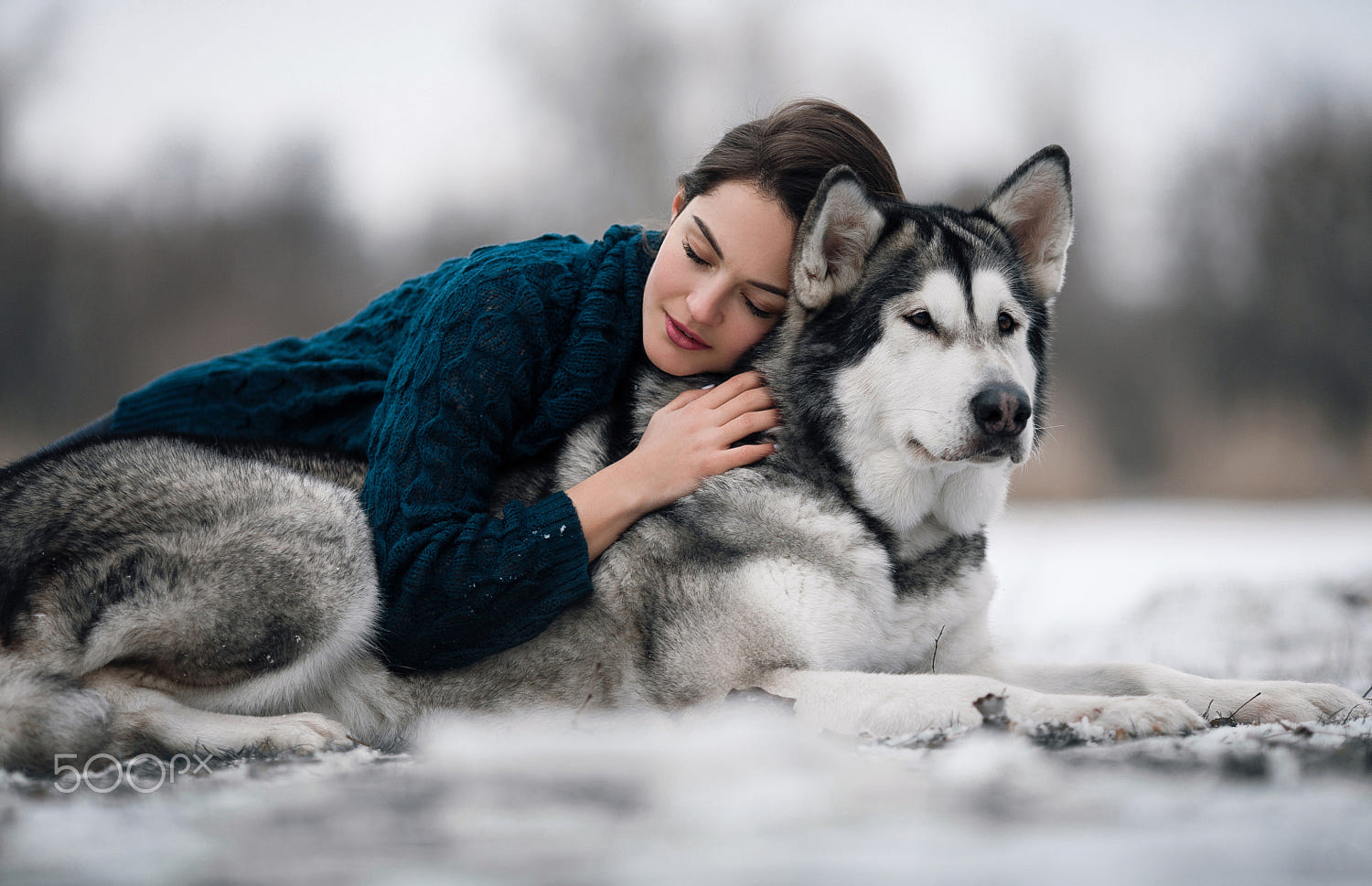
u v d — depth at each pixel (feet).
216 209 72.38
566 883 4.61
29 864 5.11
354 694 10.10
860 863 4.78
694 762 7.20
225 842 5.43
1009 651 16.89
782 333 10.77
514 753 7.99
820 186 10.14
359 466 10.68
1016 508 49.73
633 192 71.77
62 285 67.62
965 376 9.95
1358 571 21.34
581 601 10.07
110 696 9.09
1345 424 64.75
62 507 9.46
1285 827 5.14
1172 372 67.05
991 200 11.71
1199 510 48.06
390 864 4.96
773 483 10.28
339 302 71.00
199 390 11.65
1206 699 9.66
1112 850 4.83
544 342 10.27
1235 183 76.23
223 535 9.43
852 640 10.05
